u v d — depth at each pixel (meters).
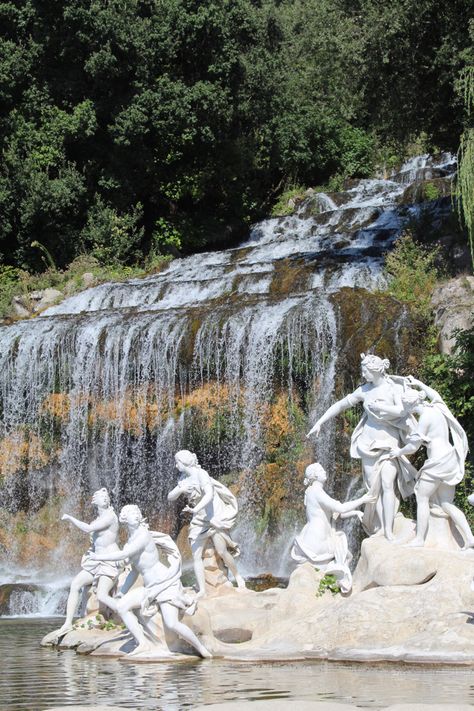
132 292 40.19
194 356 33.06
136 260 49.09
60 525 34.69
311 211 51.66
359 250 39.66
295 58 54.88
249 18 49.78
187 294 38.78
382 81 36.38
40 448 35.81
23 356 36.50
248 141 52.28
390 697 12.03
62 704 12.29
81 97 50.31
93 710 11.48
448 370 27.73
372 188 52.28
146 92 48.25
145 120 48.06
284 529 30.08
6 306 43.12
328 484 29.78
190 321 33.41
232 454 32.19
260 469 31.23
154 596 16.69
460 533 18.23
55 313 41.50
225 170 51.47
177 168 50.97
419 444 18.19
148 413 33.75
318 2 54.44
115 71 48.50
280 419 31.34
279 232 49.88
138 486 33.88
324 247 42.88
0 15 49.50
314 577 18.23
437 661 14.65
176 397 33.44
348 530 28.14
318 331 31.27
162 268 45.50
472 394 27.28
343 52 36.28
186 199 52.44
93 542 19.72
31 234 49.19
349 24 36.53
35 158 48.91
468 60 32.88
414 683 13.08
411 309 30.86
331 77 40.56
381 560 17.50
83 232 49.03
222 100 48.44
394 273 35.56
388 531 18.36
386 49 34.91
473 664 14.51
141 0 50.38
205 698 12.38
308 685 13.13
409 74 35.44
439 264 35.16
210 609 18.66
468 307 29.92
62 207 48.75
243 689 12.98
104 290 41.19
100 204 49.16
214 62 48.94
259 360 32.03
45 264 49.25
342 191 53.62
